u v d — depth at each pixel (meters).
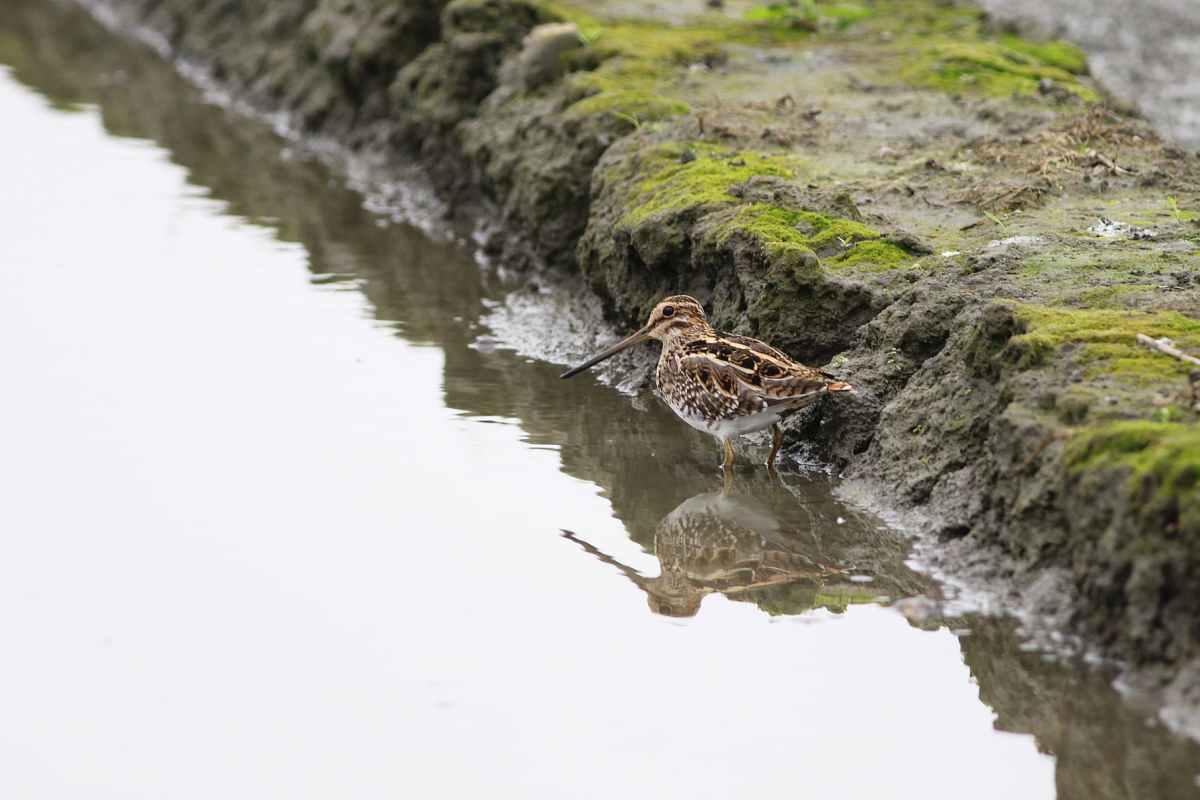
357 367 14.09
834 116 15.60
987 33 18.81
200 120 23.66
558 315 15.21
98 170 20.95
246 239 18.06
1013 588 9.01
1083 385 9.06
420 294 16.12
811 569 10.28
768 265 11.76
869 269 11.63
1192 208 12.42
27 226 18.42
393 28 20.42
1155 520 7.79
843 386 10.63
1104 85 17.50
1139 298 10.32
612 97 15.95
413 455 12.24
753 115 15.46
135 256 17.36
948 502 10.03
